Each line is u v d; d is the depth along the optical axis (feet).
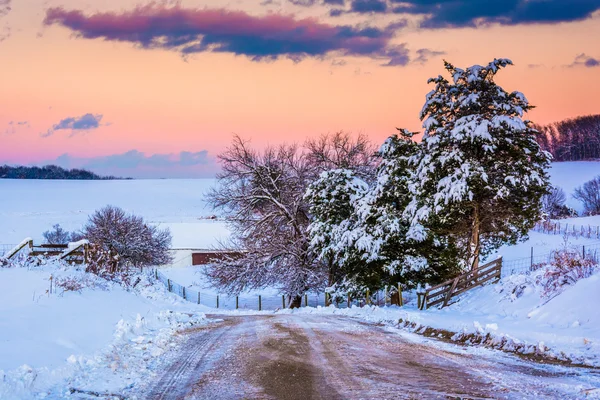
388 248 96.84
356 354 42.37
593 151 547.49
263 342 48.91
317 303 148.46
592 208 315.78
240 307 150.71
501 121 80.18
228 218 132.67
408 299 110.22
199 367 37.60
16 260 77.51
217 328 62.39
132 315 63.26
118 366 36.94
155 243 201.67
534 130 83.25
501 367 36.55
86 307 57.41
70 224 346.13
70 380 32.12
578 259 61.52
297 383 32.12
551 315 51.03
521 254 147.64
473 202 84.64
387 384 31.55
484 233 94.12
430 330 56.03
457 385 31.09
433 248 95.35
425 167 85.87
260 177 130.82
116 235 185.16
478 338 47.88
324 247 112.98
